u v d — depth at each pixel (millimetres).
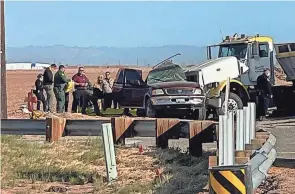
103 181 21812
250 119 24672
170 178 21609
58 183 21828
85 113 50719
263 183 20234
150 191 19797
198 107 44188
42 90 49281
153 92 44906
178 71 47188
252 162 16062
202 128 27141
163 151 27797
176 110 44438
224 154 17453
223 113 18391
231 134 17719
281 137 36062
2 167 23781
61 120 30375
